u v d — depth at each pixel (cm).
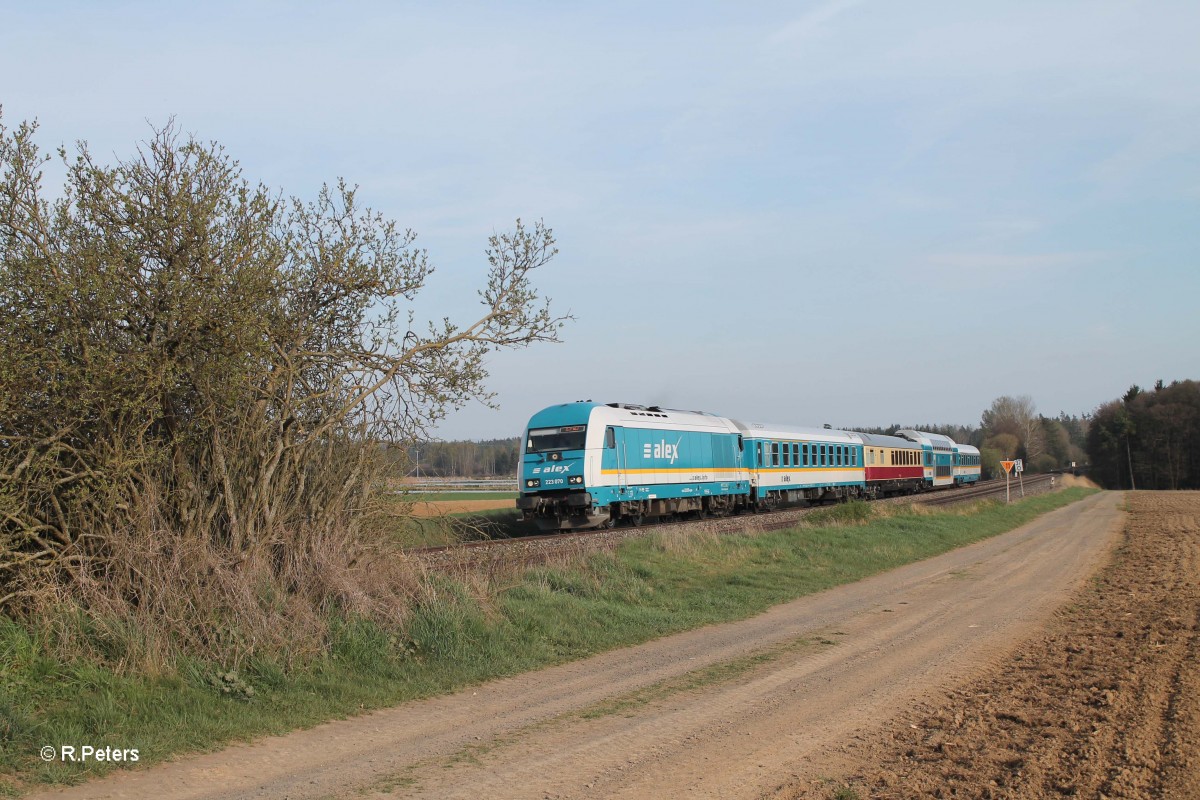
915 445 5806
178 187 915
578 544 1919
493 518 2933
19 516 859
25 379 822
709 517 3434
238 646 880
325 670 912
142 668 820
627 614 1329
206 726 747
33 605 846
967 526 3216
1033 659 1115
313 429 1095
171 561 905
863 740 764
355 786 635
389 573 1116
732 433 3472
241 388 966
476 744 739
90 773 641
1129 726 803
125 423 916
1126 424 11106
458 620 1087
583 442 2628
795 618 1403
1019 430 14525
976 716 845
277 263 948
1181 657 1101
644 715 834
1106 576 1980
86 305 856
